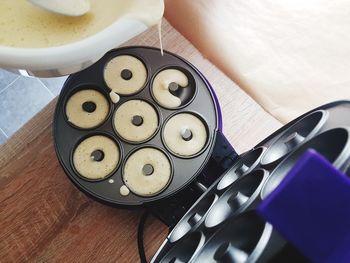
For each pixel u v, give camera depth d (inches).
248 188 9.5
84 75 13.7
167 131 13.3
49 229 13.2
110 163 12.9
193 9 18.8
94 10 12.1
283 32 19.0
